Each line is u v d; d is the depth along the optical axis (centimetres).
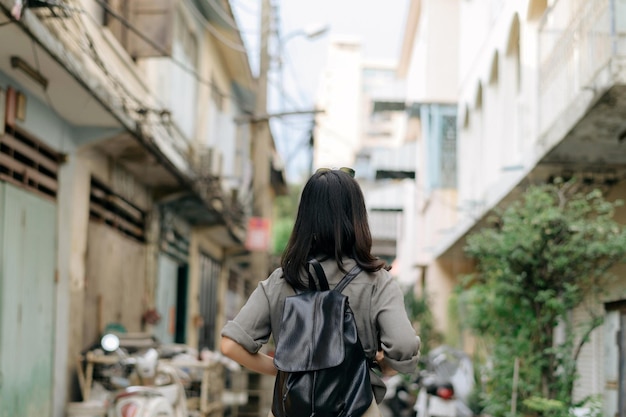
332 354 223
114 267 962
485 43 1260
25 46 583
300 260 243
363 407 223
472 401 982
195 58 1433
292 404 223
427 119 1792
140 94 1026
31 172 716
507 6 1077
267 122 1409
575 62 711
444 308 1769
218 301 1805
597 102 624
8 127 664
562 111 730
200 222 1417
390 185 2523
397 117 3872
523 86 965
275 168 2403
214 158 1423
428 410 854
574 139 730
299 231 248
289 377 225
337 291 237
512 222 693
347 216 247
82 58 720
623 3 596
